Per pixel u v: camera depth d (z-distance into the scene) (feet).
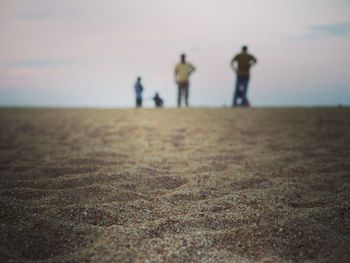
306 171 17.52
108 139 27.86
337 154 20.89
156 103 51.26
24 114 42.86
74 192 14.42
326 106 40.73
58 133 30.71
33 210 12.37
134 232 10.77
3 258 9.34
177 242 10.13
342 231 10.91
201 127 31.65
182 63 46.24
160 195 14.52
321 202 13.30
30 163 19.58
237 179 16.28
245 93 44.27
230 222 11.60
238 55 43.93
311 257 9.59
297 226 10.91
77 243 10.29
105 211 12.36
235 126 31.55
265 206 13.00
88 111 44.50
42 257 9.75
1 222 11.43
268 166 18.70
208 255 9.58
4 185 15.35
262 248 10.01
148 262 9.18
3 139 27.96
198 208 12.84
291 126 30.55
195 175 17.03
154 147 24.48
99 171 17.65
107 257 9.36
